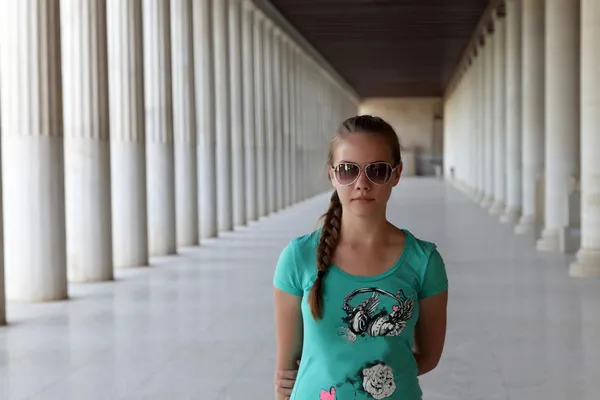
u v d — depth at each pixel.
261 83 44.00
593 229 20.08
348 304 4.06
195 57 32.38
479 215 40.53
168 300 17.34
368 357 4.03
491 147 47.81
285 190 50.78
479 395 10.08
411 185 82.50
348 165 4.15
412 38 62.12
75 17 20.03
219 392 10.27
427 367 4.51
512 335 13.50
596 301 16.56
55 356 12.41
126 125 23.17
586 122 20.00
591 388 10.34
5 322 14.97
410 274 4.18
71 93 20.05
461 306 16.17
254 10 42.50
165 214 26.09
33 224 17.30
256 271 21.91
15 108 17.36
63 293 17.58
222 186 35.28
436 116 114.12
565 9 25.42
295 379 4.40
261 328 14.27
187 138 29.19
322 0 46.06
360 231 4.19
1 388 10.66
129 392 10.36
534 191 31.08
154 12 26.14
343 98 91.69
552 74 25.64
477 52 56.47
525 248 26.14
